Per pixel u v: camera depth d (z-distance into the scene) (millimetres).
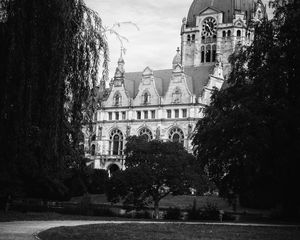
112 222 39750
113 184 66938
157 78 148875
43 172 32438
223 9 154250
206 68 146875
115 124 146500
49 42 27906
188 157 68250
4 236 24578
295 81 47094
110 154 146375
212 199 94250
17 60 26859
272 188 53219
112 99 148375
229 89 58594
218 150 55125
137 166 66625
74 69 30344
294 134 46062
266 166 48188
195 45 156625
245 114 48906
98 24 31578
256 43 53375
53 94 27891
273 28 52406
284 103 47375
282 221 52031
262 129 46938
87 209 55250
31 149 29500
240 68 57594
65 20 28391
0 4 28141
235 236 28953
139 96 144125
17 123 27062
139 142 69812
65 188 62781
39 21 28062
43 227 30766
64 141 30594
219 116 58125
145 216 59812
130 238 25109
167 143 68938
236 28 149625
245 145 47938
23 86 26797
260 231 34031
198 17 156875
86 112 32438
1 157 28547
